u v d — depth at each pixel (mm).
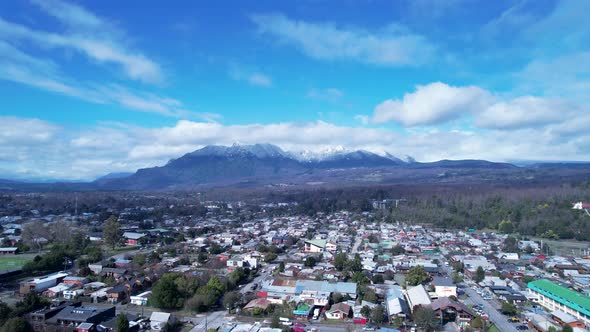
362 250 144500
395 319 71625
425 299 78438
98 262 115938
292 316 75500
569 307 74625
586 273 110500
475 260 121000
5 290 92062
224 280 92062
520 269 114750
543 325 67688
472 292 93375
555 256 130625
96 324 67750
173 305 79000
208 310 78938
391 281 100438
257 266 116375
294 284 89812
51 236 151625
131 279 95812
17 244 141000
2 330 63156
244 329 66812
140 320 71062
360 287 90188
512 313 77750
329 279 101812
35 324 66812
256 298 83688
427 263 118875
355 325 71625
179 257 128375
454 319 74125
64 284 94438
